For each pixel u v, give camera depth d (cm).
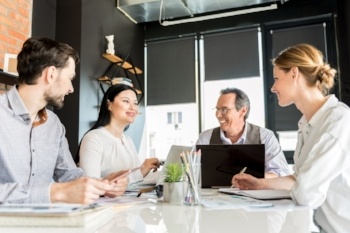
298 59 123
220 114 216
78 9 308
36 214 64
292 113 379
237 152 152
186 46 439
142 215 80
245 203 101
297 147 132
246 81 408
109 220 73
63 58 122
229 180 151
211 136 226
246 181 136
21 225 64
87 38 315
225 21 421
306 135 122
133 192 130
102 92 337
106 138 180
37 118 133
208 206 95
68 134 294
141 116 429
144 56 451
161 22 410
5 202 85
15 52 252
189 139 426
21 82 120
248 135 216
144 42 453
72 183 92
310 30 389
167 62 445
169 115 439
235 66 413
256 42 408
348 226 108
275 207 94
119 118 190
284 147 380
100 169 167
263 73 399
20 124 121
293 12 393
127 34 404
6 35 244
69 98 298
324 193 100
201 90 426
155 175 160
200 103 424
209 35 430
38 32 285
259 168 151
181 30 439
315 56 123
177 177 105
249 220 74
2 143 115
